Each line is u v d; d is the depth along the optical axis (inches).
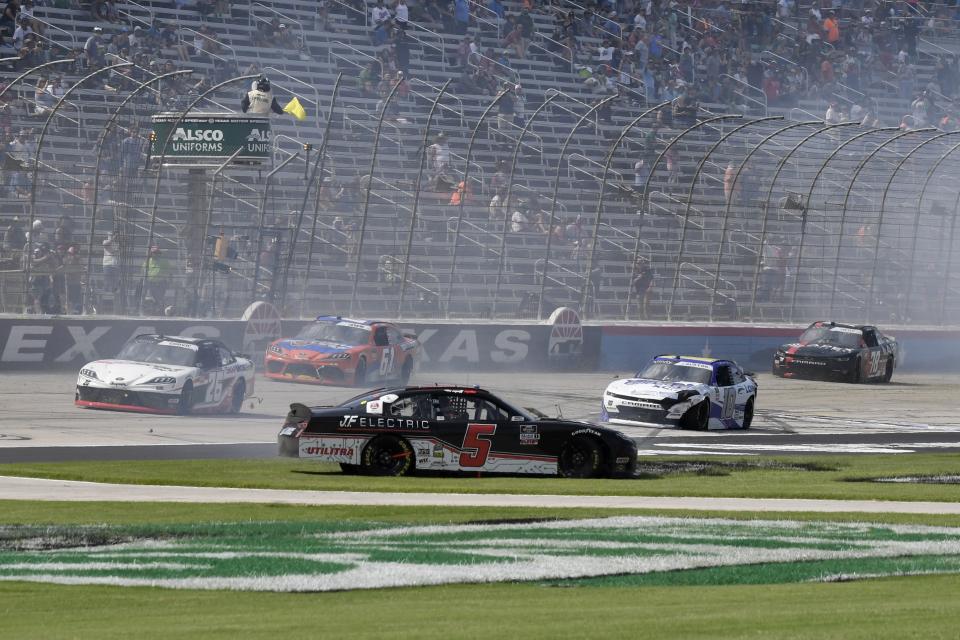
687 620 1280.8
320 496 2322.8
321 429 2618.1
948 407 5017.2
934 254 7101.4
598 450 2726.4
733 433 3924.7
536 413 2758.4
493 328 5610.2
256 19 6983.3
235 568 1635.1
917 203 6978.4
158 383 3700.8
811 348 6013.8
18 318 4618.6
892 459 3351.4
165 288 5017.2
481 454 2664.9
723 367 4089.6
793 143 7470.5
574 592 1530.5
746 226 6801.2
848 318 6752.0
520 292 6013.8
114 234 4960.6
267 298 5201.8
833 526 2146.9
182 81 6038.4
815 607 1391.5
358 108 6579.7
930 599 1483.8
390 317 5659.5
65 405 3799.2
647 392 3944.4
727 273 6555.1
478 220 6048.2
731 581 1643.7
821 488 2696.9
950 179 7234.3
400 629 1227.9
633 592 1533.0
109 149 5270.7
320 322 4958.2
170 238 5044.3
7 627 1249.4
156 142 4987.7
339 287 5585.6
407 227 5890.8
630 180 6870.1
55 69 5846.5
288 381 4832.7
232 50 6599.4
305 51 6948.8
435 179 6072.8
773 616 1309.1
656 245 6525.6
